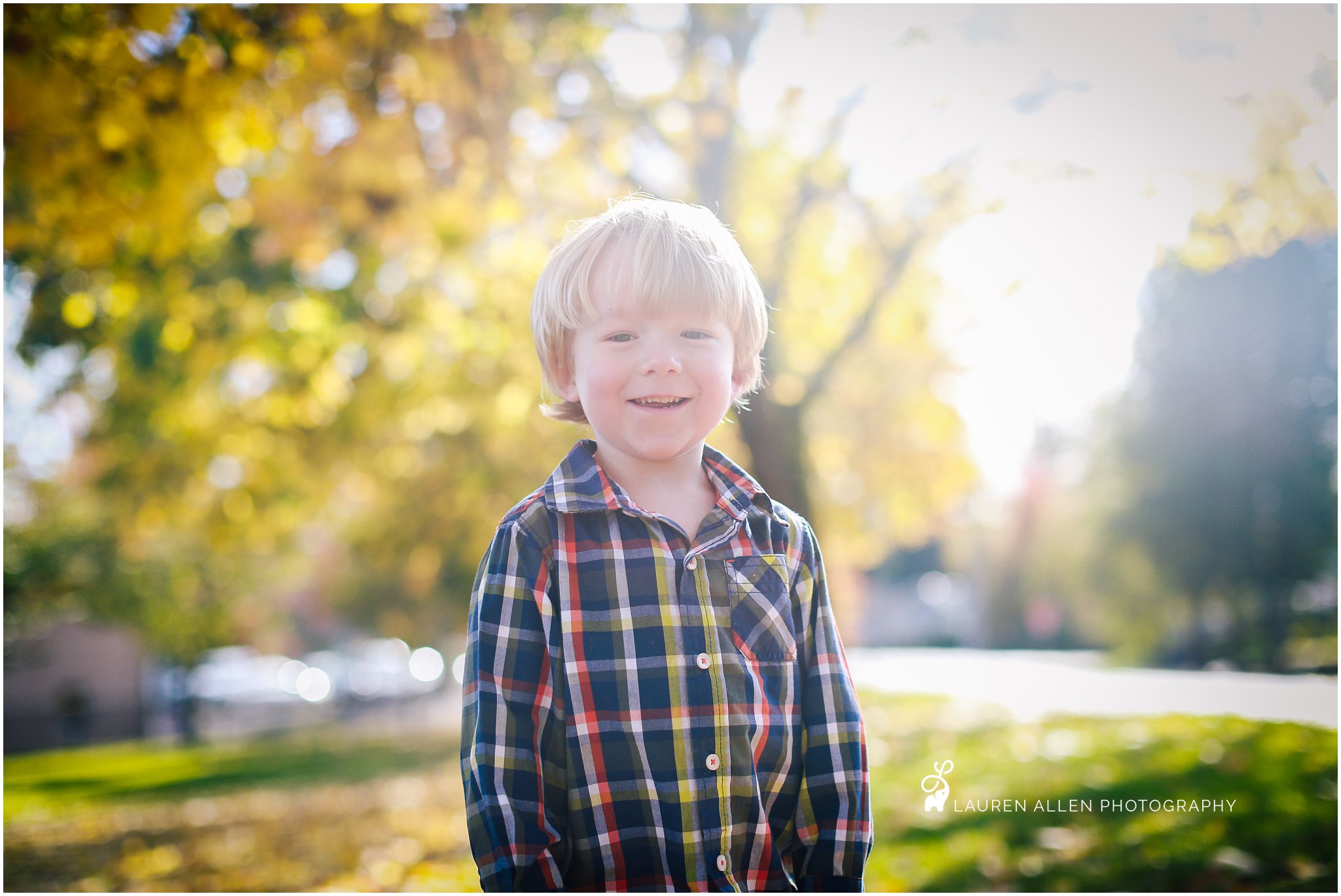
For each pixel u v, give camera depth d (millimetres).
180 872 6363
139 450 9359
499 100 5824
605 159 6750
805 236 7742
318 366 7828
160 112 4906
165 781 12680
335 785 10625
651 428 1521
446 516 9984
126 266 6184
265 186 6027
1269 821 4699
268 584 25969
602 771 1440
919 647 36156
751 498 1629
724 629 1517
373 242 6516
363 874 5645
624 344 1529
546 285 1635
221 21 4844
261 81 5172
